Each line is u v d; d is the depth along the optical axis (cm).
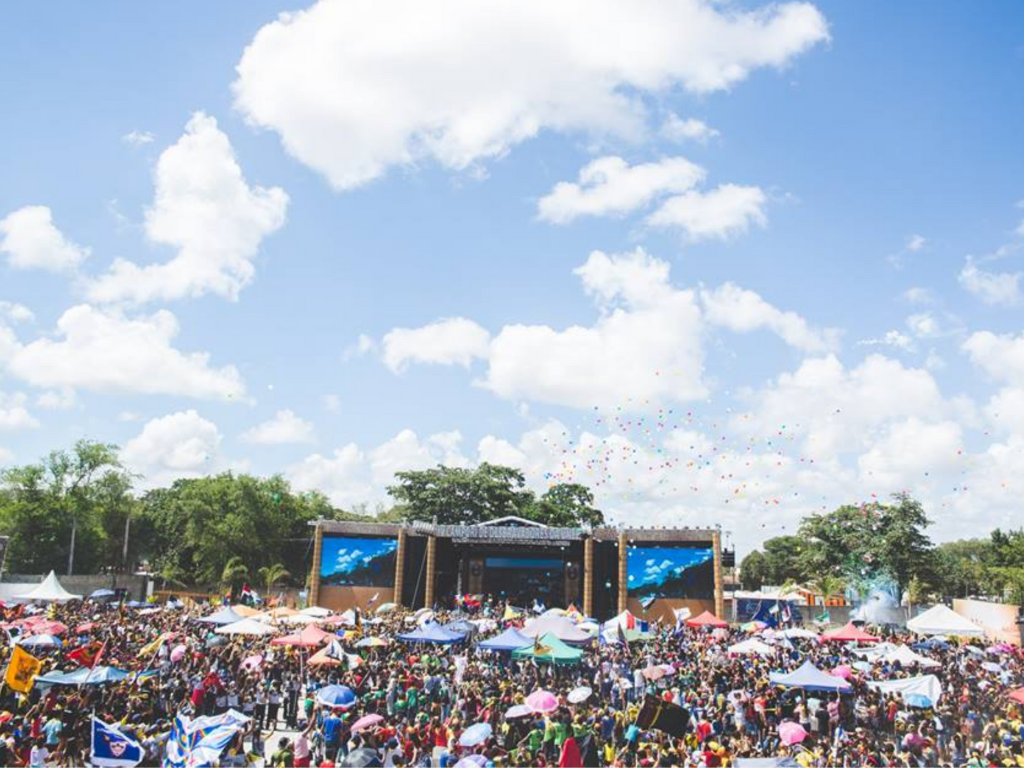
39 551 6688
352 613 3978
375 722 1747
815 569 7512
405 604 5866
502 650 3036
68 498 6844
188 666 2503
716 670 2719
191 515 6888
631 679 2753
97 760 1338
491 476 8825
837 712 2272
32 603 4522
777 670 2973
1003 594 6638
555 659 2762
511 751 1773
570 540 5900
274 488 7262
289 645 3086
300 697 2778
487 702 2125
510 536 5881
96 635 2941
